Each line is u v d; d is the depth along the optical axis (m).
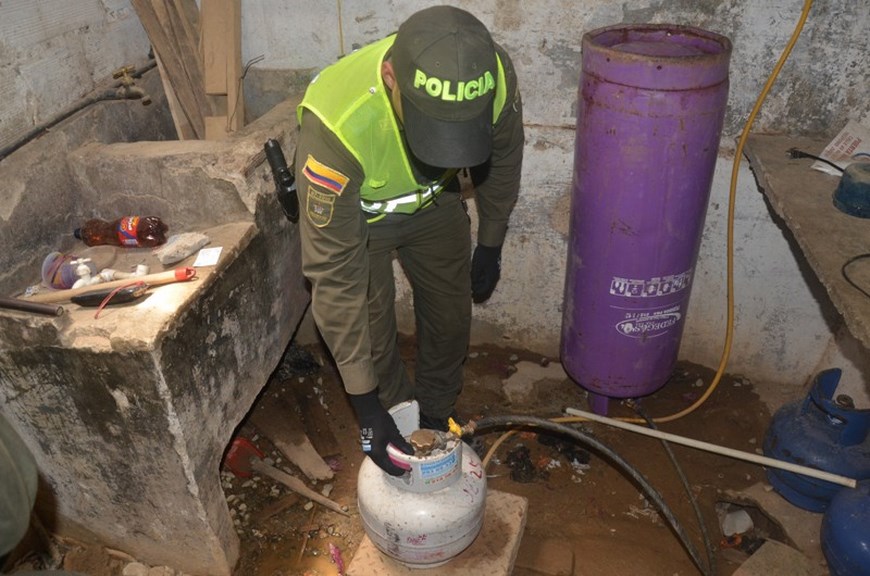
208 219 1.91
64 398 1.60
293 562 1.96
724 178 2.15
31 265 1.77
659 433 2.12
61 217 1.88
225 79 2.20
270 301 2.03
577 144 1.84
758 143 2.03
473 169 1.78
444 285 1.90
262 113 2.44
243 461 2.18
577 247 1.95
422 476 1.49
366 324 1.44
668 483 2.15
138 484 1.73
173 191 1.89
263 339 2.01
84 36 1.97
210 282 1.66
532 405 2.49
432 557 1.58
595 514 2.07
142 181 1.89
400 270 2.65
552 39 2.07
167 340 1.50
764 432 2.34
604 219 1.81
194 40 2.23
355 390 1.46
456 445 1.52
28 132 1.77
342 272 1.38
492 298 2.64
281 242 2.07
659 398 2.48
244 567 1.95
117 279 1.68
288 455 2.26
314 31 2.25
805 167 1.87
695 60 1.55
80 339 1.48
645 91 1.59
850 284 1.39
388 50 1.33
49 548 1.94
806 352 2.39
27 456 0.92
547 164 2.28
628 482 2.16
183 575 1.93
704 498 2.11
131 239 1.86
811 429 1.95
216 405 1.75
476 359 2.72
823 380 1.95
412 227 1.73
